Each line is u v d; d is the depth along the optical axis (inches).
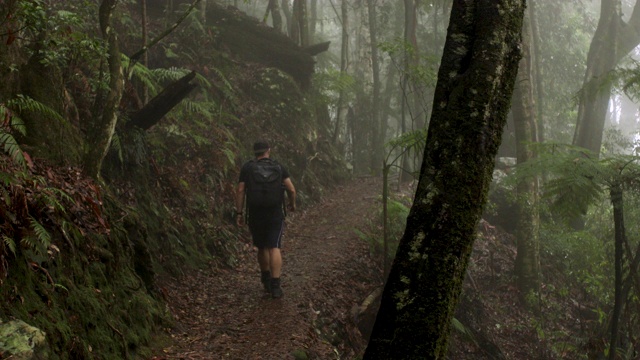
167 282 270.5
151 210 296.2
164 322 222.5
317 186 524.7
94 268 191.8
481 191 117.3
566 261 474.9
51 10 285.7
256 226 274.5
